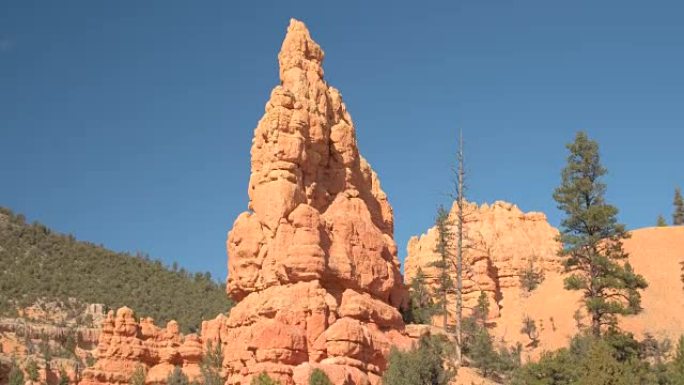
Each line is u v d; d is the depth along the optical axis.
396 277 68.69
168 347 78.19
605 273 58.31
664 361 64.06
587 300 57.91
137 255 189.12
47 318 134.62
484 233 98.25
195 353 76.56
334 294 59.84
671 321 75.12
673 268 84.62
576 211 59.41
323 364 53.72
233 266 62.12
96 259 177.38
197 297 158.12
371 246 63.81
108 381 74.44
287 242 59.41
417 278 85.75
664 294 80.25
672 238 91.25
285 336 54.03
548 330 80.38
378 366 57.50
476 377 63.81
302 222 59.25
